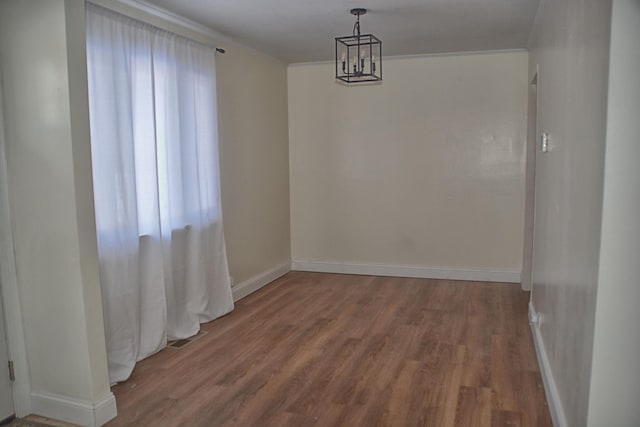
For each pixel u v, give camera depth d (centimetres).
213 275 424
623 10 157
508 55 514
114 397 271
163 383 308
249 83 498
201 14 373
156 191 348
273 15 379
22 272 264
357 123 570
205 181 411
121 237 314
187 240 394
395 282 545
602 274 169
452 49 509
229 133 464
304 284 541
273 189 559
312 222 601
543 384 295
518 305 454
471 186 539
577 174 210
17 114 253
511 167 525
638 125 160
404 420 261
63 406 265
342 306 459
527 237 502
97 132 300
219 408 277
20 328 267
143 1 339
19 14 246
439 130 543
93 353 259
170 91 367
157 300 353
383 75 555
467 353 345
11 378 268
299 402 282
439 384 300
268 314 438
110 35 307
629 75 159
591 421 177
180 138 379
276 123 563
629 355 170
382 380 307
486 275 543
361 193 579
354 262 590
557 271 264
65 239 252
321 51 512
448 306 454
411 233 565
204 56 407
